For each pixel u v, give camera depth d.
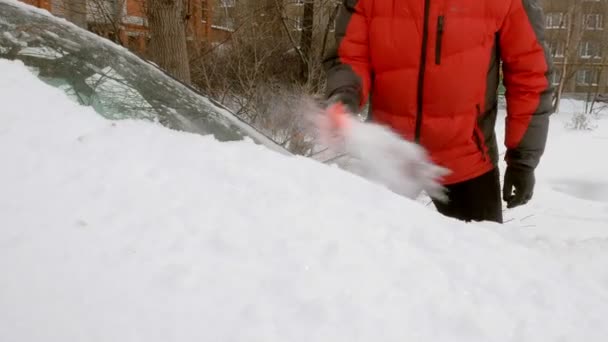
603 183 9.43
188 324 0.86
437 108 2.34
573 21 29.83
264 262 1.05
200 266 1.00
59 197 1.09
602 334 1.06
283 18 7.92
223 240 1.08
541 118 2.37
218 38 8.05
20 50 1.78
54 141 1.28
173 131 1.59
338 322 0.94
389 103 2.42
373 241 1.21
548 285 1.20
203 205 1.19
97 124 1.44
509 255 1.34
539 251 1.53
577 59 34.59
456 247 1.30
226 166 1.42
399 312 1.00
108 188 1.16
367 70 2.43
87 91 1.79
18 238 0.96
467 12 2.22
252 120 5.43
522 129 2.39
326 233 1.19
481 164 2.49
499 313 1.06
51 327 0.80
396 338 0.94
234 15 8.24
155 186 1.22
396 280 1.09
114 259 0.96
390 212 1.41
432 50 2.26
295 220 1.21
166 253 1.01
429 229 1.36
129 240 1.02
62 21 2.13
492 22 2.25
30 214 1.02
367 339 0.92
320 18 8.03
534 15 2.25
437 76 2.28
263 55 7.44
